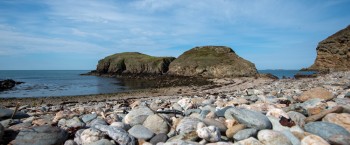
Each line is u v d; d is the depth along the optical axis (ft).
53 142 16.39
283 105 26.40
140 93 97.14
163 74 240.12
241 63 209.87
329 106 23.88
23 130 16.94
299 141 16.07
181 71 226.58
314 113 21.62
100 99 79.51
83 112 32.55
